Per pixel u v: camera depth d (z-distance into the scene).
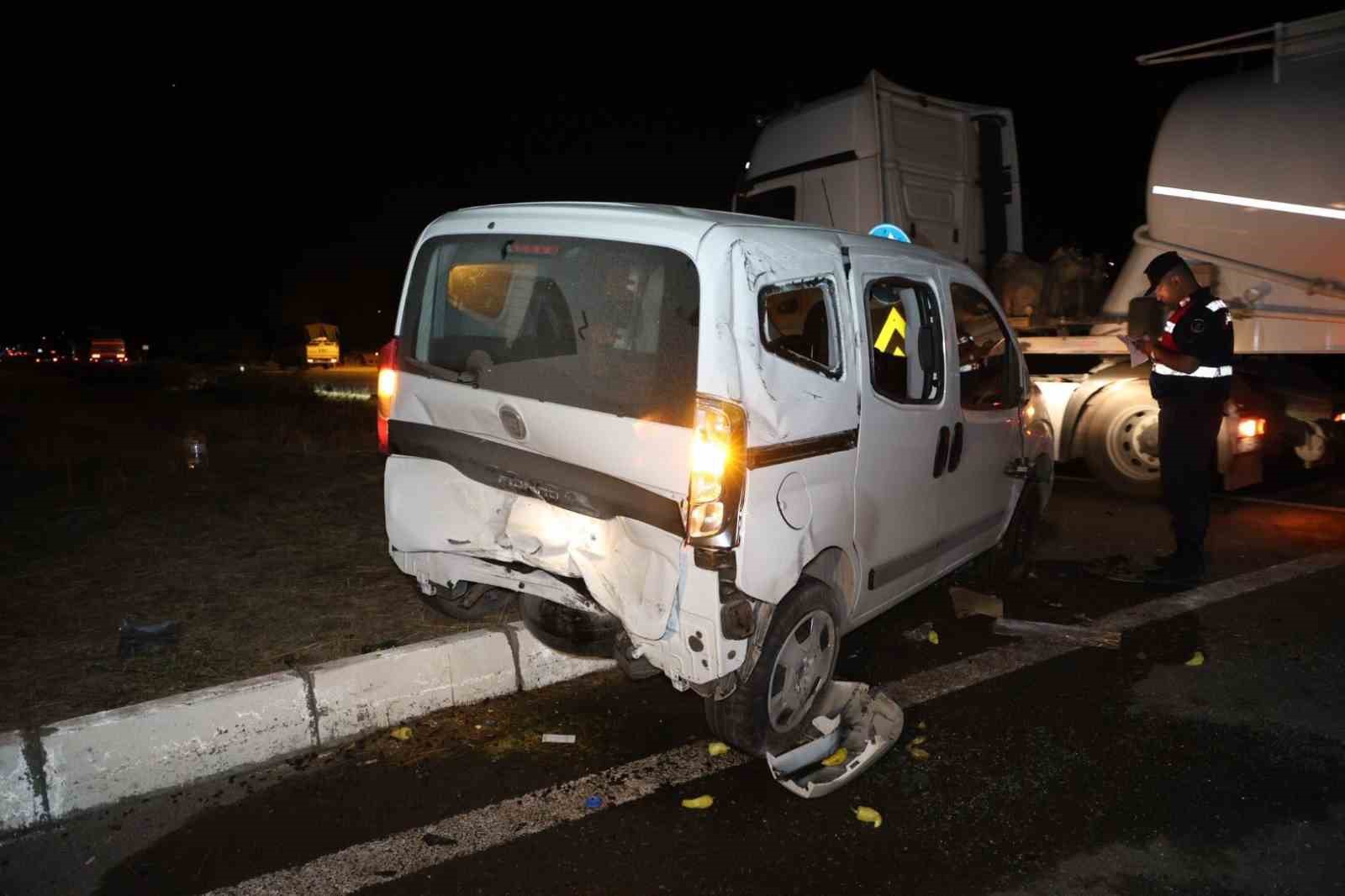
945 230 9.98
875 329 4.23
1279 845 3.37
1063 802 3.63
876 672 4.82
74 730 3.48
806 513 3.59
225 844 3.29
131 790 3.56
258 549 6.02
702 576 3.34
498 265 3.89
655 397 3.34
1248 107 7.83
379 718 4.11
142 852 3.23
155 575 5.48
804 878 3.14
